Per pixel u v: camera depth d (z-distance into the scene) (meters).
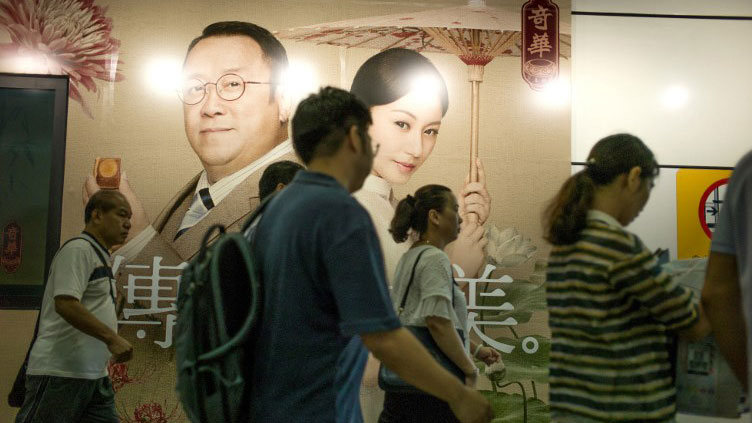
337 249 1.56
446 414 2.61
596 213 1.98
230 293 1.63
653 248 4.58
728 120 4.67
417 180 4.49
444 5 4.57
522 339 4.39
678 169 4.63
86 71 4.44
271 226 1.67
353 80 4.52
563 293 1.99
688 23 4.70
